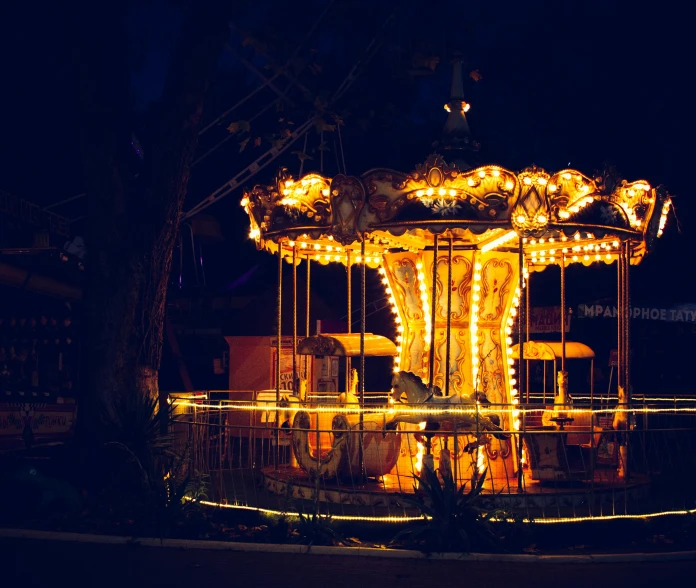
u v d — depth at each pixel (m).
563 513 9.58
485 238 11.57
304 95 13.16
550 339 22.56
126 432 11.00
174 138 11.98
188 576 7.52
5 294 17.19
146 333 11.79
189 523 9.39
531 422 15.51
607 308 18.84
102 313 11.62
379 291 23.77
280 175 11.20
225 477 12.71
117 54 12.07
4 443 15.62
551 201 10.20
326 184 10.93
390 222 10.23
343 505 10.05
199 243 25.66
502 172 9.79
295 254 12.76
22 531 9.12
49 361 16.88
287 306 20.47
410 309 12.26
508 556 8.23
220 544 8.68
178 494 9.55
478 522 8.75
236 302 23.77
